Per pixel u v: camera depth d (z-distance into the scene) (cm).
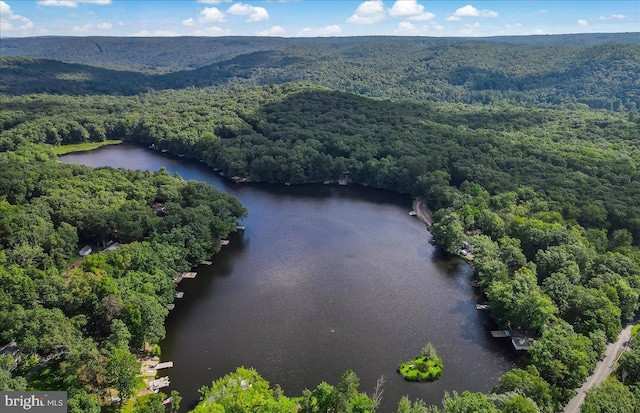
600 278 15925
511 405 9938
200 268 19875
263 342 15012
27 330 12488
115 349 12019
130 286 15125
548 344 12700
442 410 11994
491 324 16212
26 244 17388
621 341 14450
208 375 13388
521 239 19738
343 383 11438
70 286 14600
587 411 10038
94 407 10644
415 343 15138
